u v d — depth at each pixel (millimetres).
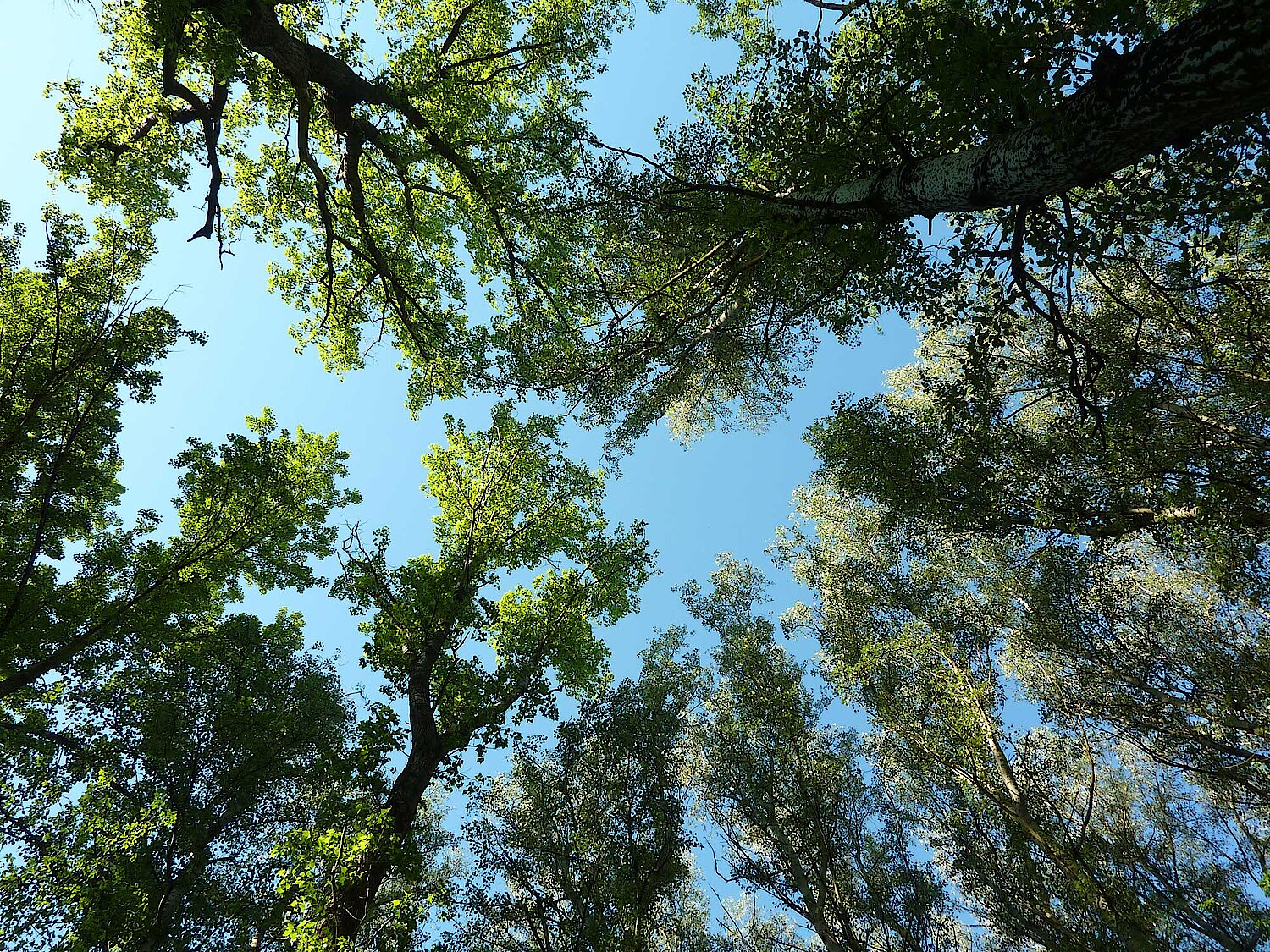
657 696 14648
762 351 13727
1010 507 10000
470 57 14898
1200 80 3707
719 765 15711
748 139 8203
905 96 6148
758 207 7488
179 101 14062
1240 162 4879
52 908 9055
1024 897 11750
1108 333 9344
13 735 11602
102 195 13547
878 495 11117
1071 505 9469
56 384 11930
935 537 11875
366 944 8336
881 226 6699
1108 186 7062
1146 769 14359
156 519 13711
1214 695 10469
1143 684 11023
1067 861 11398
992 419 9227
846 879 14039
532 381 15102
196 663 14055
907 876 13453
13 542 12594
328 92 12836
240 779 12969
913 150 6547
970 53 4918
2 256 11711
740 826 15734
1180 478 8438
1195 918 10742
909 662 14875
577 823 12641
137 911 9812
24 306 12305
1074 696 12375
